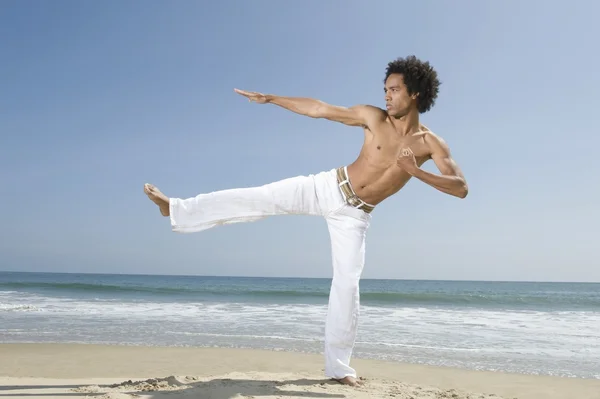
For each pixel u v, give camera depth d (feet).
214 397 12.19
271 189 14.16
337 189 13.98
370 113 13.46
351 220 14.19
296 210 14.39
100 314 48.85
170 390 13.03
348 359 14.84
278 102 14.11
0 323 40.81
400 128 13.14
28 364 24.07
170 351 27.89
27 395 12.99
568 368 24.77
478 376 22.47
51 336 33.86
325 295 85.71
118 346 29.48
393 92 12.85
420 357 27.32
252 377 15.25
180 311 53.21
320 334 35.42
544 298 81.00
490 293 119.85
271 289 116.98
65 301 65.87
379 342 32.58
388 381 16.21
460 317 50.52
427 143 12.94
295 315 49.42
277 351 28.19
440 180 11.33
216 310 54.95
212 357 26.13
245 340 32.53
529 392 19.69
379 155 13.30
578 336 36.19
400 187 13.84
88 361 24.88
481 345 31.65
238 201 14.07
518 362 26.20
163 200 13.78
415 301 75.72
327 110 13.73
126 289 100.53
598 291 141.18
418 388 15.14
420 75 12.74
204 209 13.97
